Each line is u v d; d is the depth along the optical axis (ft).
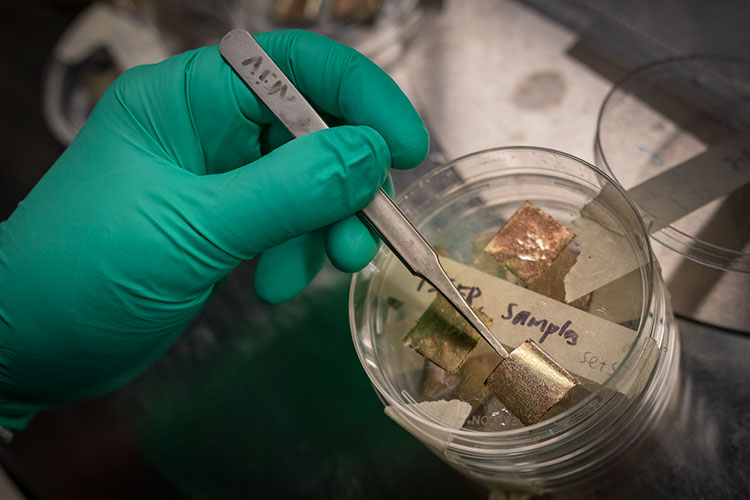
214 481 1.13
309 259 1.08
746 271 0.99
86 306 1.04
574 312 0.95
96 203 1.03
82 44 1.42
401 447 1.07
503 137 1.18
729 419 0.99
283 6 1.36
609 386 0.87
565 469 0.96
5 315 1.05
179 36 1.40
